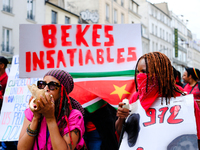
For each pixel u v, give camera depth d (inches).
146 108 72.9
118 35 119.0
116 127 77.8
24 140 66.0
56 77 69.7
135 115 73.7
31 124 66.5
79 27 120.6
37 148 66.8
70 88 73.7
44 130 67.5
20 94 134.3
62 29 120.9
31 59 121.0
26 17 804.0
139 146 70.5
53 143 62.6
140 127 71.9
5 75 154.2
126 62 117.3
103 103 111.0
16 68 145.5
